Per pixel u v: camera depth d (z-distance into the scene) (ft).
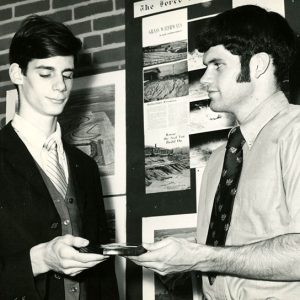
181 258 4.61
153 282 7.59
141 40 8.37
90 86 8.63
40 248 4.85
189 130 7.77
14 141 5.41
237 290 4.75
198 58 7.89
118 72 8.48
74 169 5.80
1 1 9.63
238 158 5.09
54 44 5.30
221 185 5.18
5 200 5.17
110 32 8.71
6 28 9.55
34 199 5.22
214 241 4.96
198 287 7.30
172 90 8.00
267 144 4.81
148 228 7.77
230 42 5.02
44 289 4.98
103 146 8.34
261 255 4.39
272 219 4.59
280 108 5.01
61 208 5.39
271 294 4.56
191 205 7.57
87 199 5.80
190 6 8.10
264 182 4.69
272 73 5.07
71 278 5.35
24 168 5.29
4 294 4.88
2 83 9.38
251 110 5.10
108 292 5.82
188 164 7.68
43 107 5.39
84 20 8.95
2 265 4.87
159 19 8.30
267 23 5.07
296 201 4.42
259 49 4.99
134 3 8.54
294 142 4.58
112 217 8.05
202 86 7.80
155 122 8.02
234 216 4.88
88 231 5.64
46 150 5.55
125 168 8.13
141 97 8.21
